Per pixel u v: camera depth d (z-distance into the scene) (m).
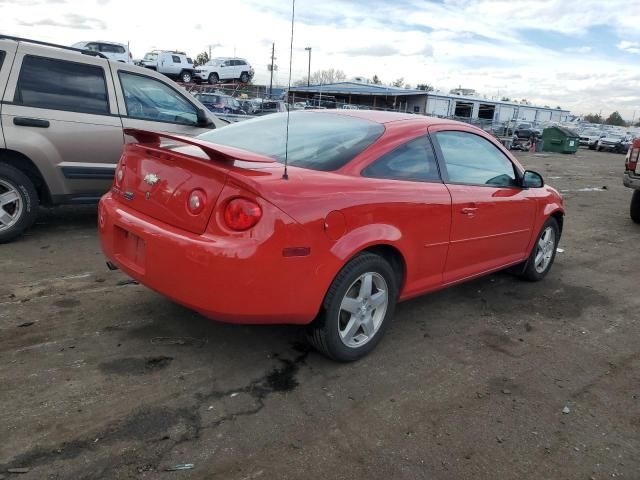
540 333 4.14
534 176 4.79
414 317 4.27
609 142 38.69
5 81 5.04
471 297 4.84
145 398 2.84
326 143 3.44
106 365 3.13
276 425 2.71
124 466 2.33
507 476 2.47
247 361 3.31
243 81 37.50
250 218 2.71
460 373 3.41
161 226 2.99
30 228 5.89
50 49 5.35
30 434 2.48
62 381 2.93
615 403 3.18
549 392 3.25
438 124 3.97
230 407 2.82
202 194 2.83
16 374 2.97
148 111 6.02
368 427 2.75
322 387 3.09
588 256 6.71
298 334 3.70
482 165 4.30
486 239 4.29
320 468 2.42
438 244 3.76
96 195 5.77
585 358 3.76
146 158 3.23
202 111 6.42
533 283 5.38
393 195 3.32
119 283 4.41
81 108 5.49
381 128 3.61
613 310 4.77
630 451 2.73
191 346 3.44
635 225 9.07
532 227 4.94
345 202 3.03
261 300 2.79
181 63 33.62
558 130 31.05
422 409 2.96
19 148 5.09
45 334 3.45
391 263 3.55
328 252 2.96
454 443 2.68
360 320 3.34
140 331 3.58
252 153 3.23
